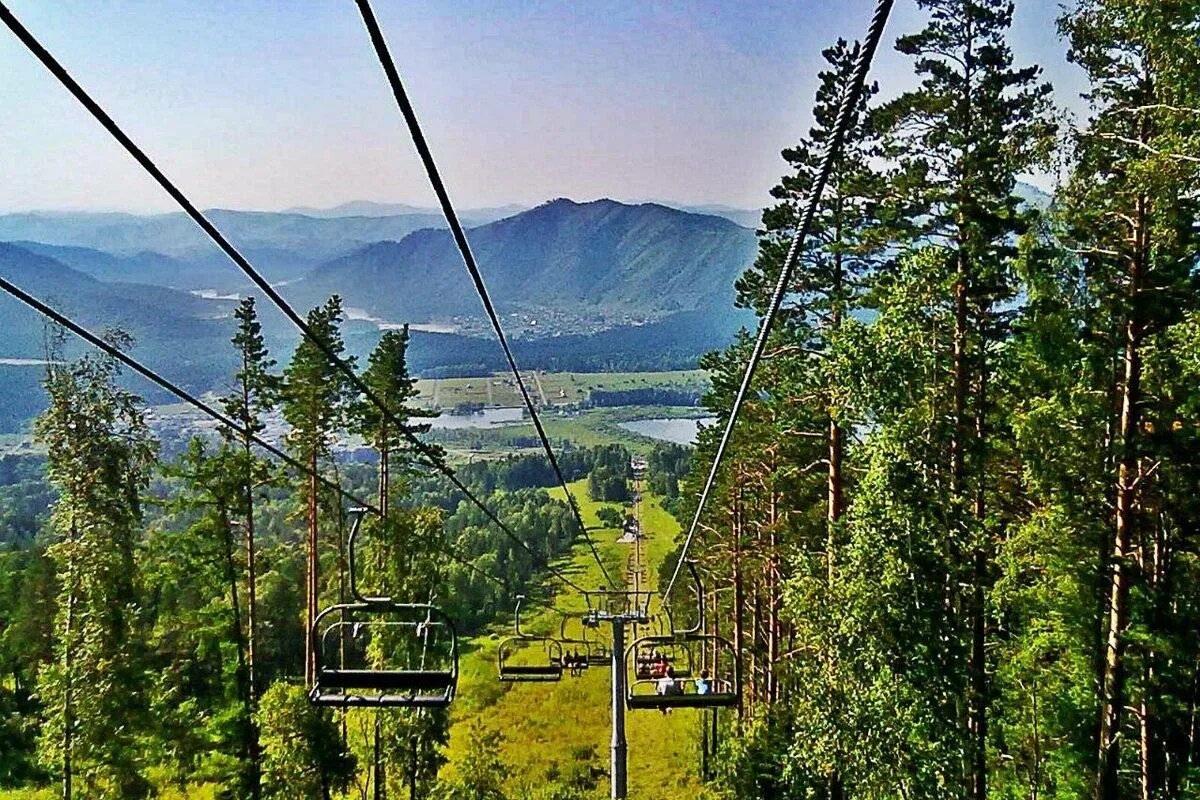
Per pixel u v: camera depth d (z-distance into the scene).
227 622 35.91
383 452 34.81
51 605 46.84
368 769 31.91
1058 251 17.62
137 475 28.56
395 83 3.56
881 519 15.74
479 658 67.12
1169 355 17.03
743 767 26.91
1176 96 13.68
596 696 55.41
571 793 38.28
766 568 34.12
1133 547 18.67
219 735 32.44
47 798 33.84
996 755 22.30
